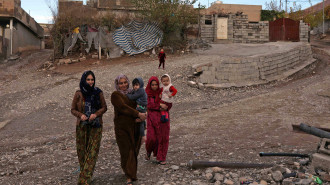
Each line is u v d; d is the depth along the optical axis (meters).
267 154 4.93
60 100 14.14
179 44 26.92
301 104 12.15
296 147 5.84
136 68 20.31
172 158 5.61
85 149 4.30
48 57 27.25
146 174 4.71
